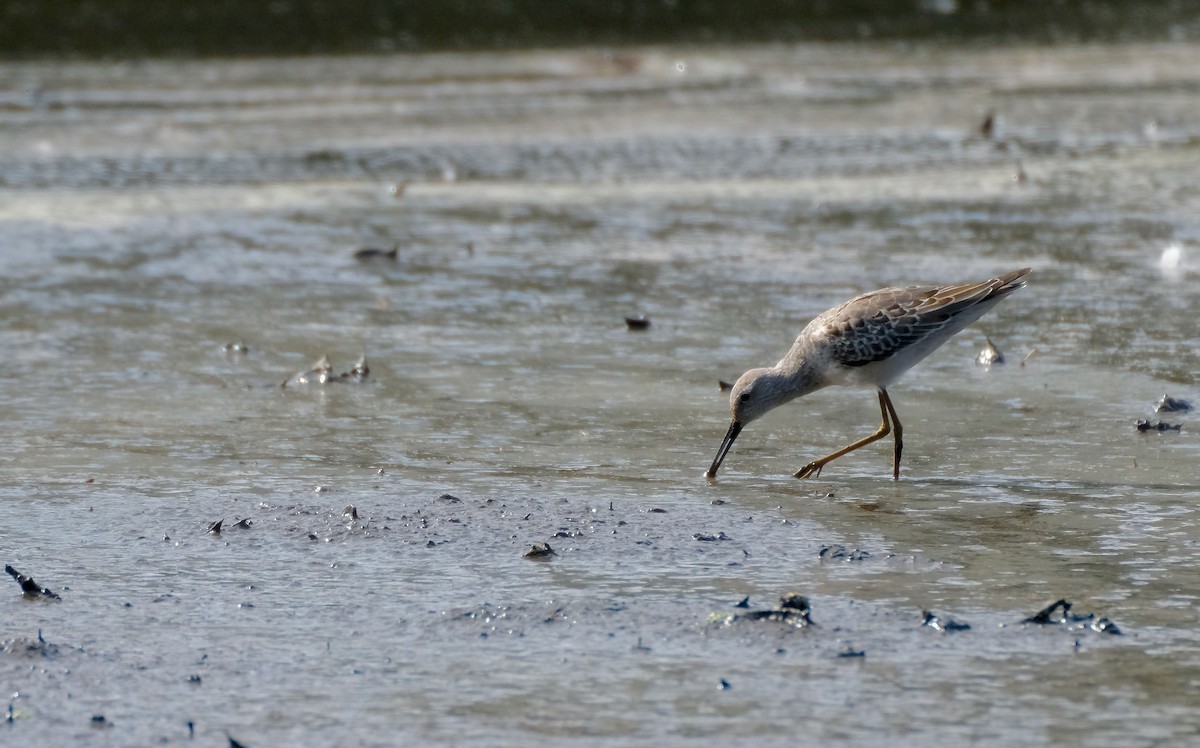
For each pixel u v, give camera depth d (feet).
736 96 108.58
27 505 32.71
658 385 43.96
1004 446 37.86
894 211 69.77
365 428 39.52
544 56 124.77
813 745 20.98
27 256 60.85
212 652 24.48
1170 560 28.84
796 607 25.76
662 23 139.85
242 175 80.12
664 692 22.77
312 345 48.73
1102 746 20.88
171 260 60.95
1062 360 45.91
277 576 28.17
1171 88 109.50
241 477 34.94
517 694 22.76
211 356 47.24
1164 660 23.88
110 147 87.61
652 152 87.45
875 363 36.60
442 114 100.07
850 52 131.03
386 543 30.04
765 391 36.76
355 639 25.02
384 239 65.41
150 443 37.96
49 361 46.44
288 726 21.71
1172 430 38.70
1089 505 32.73
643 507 32.63
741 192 75.61
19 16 128.57
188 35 127.03
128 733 21.50
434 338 49.60
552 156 86.38
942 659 23.97
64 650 24.49
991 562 28.84
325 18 133.90
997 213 68.64
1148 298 53.06
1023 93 108.78
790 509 32.65
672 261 60.90
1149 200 70.38
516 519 31.60
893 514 32.27
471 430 39.34
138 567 28.71
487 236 66.18
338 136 92.17
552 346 48.47
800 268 59.16
